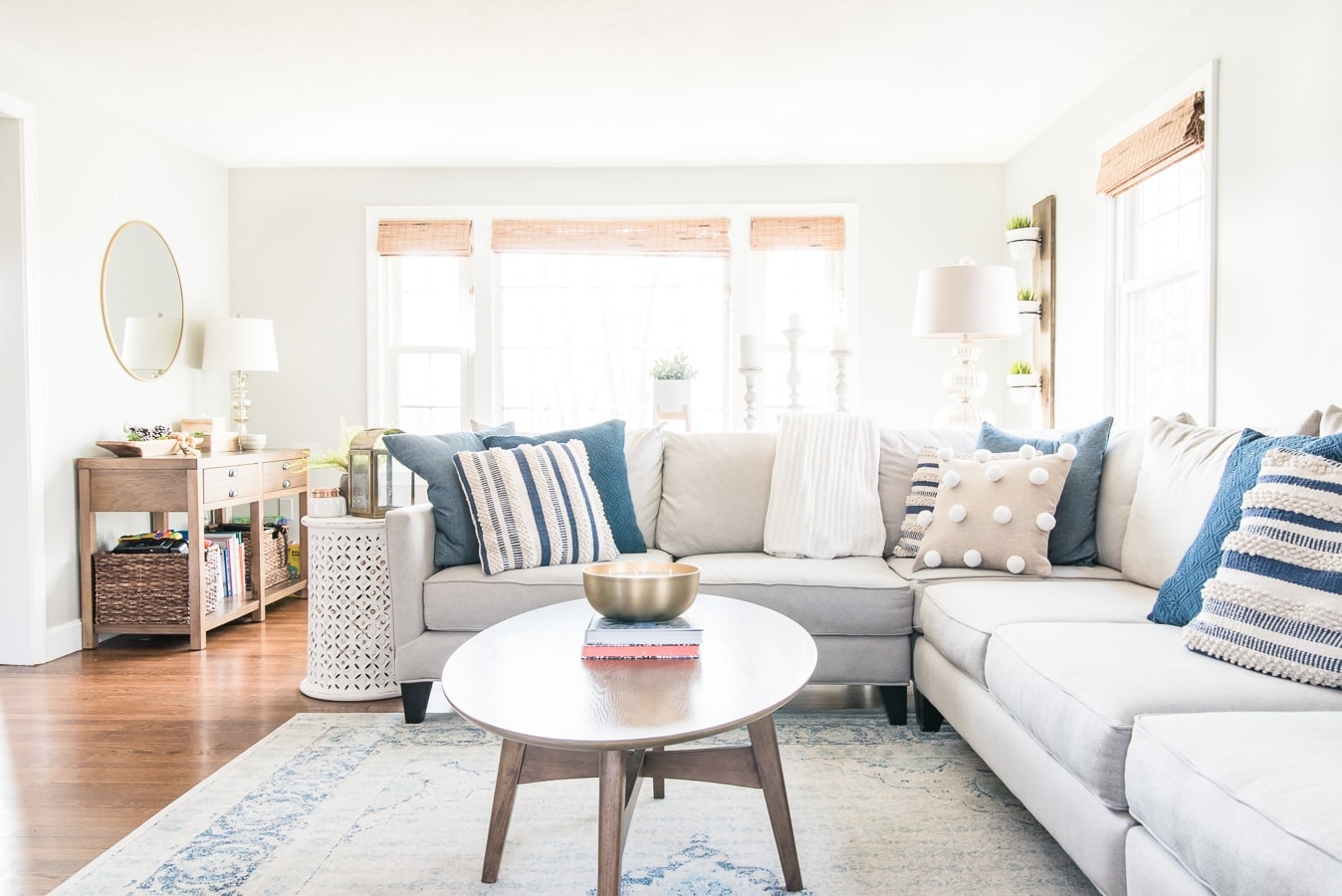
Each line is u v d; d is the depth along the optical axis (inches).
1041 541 95.8
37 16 120.3
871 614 96.3
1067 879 63.2
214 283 189.6
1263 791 40.2
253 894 61.9
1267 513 60.7
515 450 108.1
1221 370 118.1
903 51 135.6
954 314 138.4
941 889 61.9
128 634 148.6
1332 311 97.8
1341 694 53.2
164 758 90.0
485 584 98.7
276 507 195.0
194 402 180.9
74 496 141.1
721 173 198.1
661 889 62.1
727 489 120.0
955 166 196.7
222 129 169.3
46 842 71.1
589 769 63.4
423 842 70.0
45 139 137.7
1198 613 67.4
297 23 124.0
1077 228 161.3
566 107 159.2
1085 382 159.5
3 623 130.7
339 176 197.0
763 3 119.2
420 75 143.6
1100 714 53.2
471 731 97.3
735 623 72.9
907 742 93.2
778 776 61.9
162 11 119.6
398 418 202.1
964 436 121.7
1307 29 100.7
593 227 198.1
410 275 202.2
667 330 202.4
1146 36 131.4
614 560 108.0
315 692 110.3
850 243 197.8
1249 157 111.3
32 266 133.0
